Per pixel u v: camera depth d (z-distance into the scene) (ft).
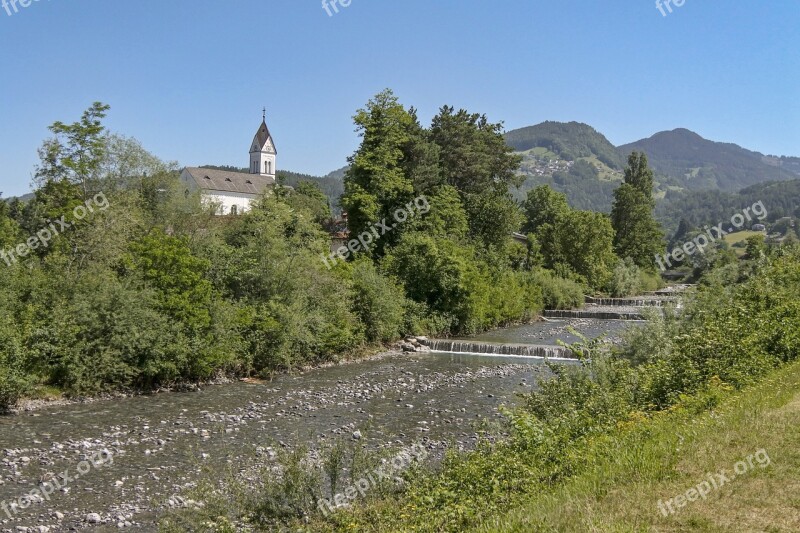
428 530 34.53
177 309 103.86
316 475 43.78
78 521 47.67
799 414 42.73
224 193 419.54
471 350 149.89
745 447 36.96
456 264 172.96
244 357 111.96
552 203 419.74
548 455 42.06
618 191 395.34
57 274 102.53
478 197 263.70
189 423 77.46
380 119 209.97
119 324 95.55
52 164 143.64
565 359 138.51
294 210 157.48
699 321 80.38
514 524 30.68
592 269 308.81
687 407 48.26
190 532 40.83
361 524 38.65
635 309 248.93
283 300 123.34
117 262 112.47
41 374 89.66
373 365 128.26
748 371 57.36
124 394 94.63
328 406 88.28
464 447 65.98
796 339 70.03
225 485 52.06
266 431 73.82
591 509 30.58
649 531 27.58
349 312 138.41
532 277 252.42
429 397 94.94
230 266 122.83
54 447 66.49
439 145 255.09
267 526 40.29
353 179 210.79
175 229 146.51
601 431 46.03
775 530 26.94
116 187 164.76
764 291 84.38
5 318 87.76
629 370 60.13
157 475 57.88
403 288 167.53
